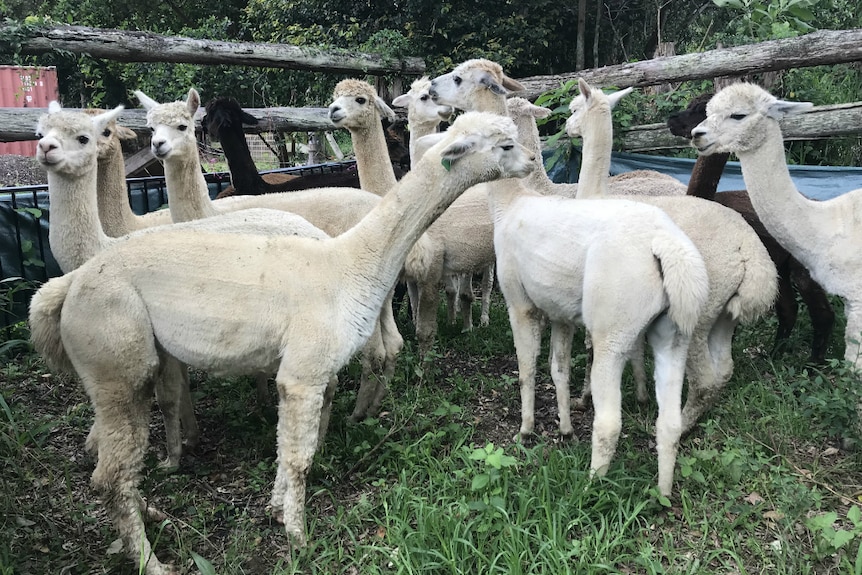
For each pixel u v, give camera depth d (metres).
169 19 17.47
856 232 3.77
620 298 3.01
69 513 3.21
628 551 2.89
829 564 2.76
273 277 2.79
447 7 10.95
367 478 3.49
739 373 4.53
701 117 5.54
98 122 3.95
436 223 4.95
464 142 2.89
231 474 3.65
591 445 3.68
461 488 3.23
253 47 8.31
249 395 4.54
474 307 6.84
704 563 2.76
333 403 4.33
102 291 2.71
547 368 5.14
